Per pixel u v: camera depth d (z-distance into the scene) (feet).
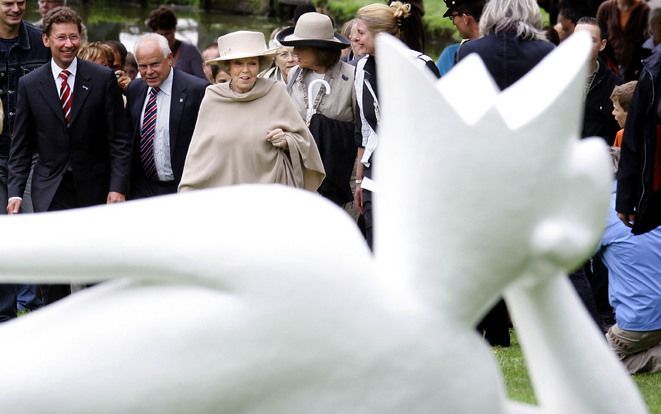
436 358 33.22
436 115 32.42
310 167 71.00
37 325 32.83
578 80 33.12
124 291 32.78
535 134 32.68
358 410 32.89
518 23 61.26
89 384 32.09
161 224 31.94
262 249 32.07
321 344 32.37
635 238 65.46
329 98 76.02
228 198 32.65
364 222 77.25
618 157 71.77
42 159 77.05
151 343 32.09
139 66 76.54
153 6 277.23
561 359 35.22
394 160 33.40
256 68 70.18
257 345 32.14
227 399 32.42
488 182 32.55
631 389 35.60
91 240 31.65
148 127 76.69
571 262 34.04
